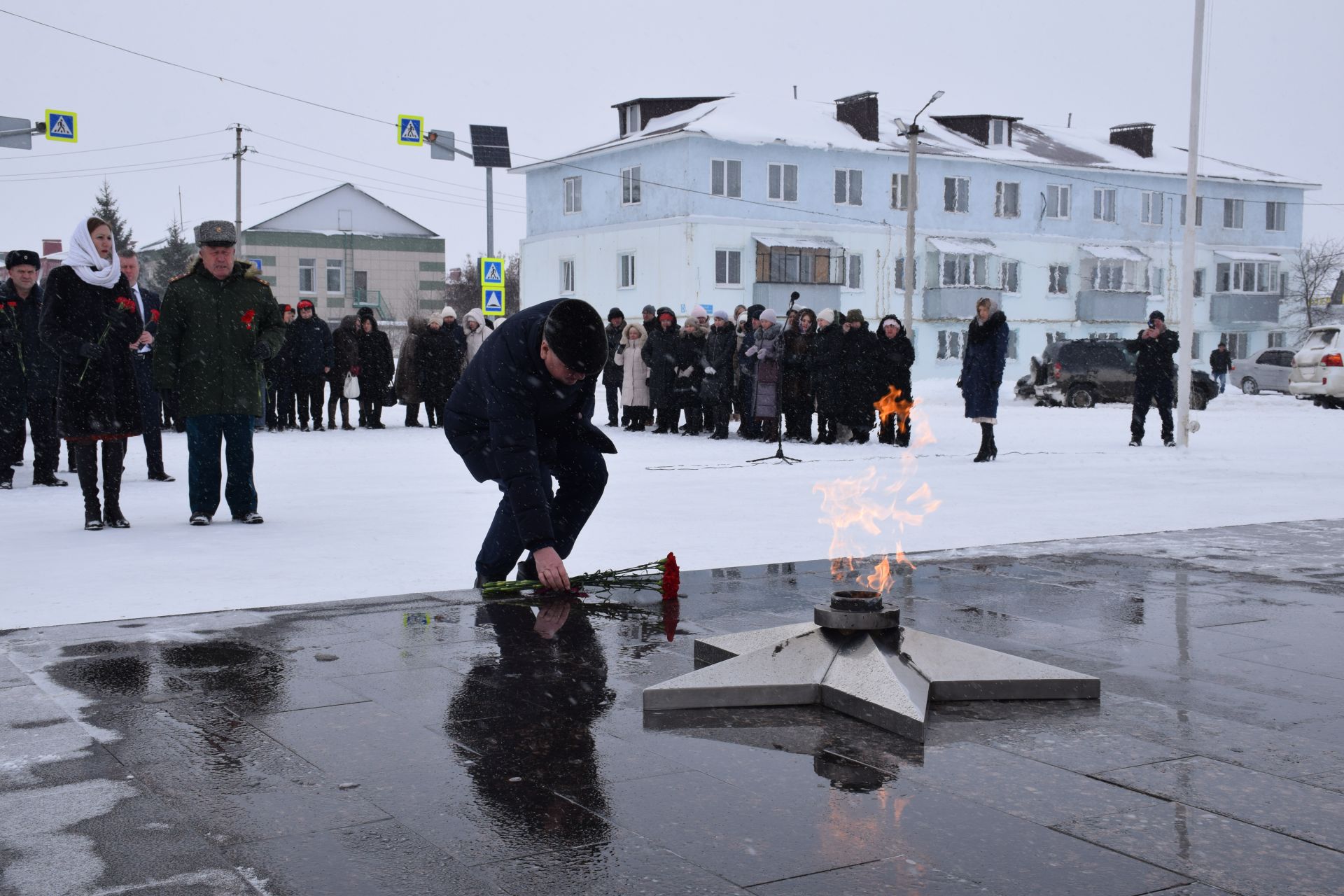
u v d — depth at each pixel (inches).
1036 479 420.5
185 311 284.7
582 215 1763.0
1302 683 129.3
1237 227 2026.3
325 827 86.6
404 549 250.7
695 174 1585.9
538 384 157.1
